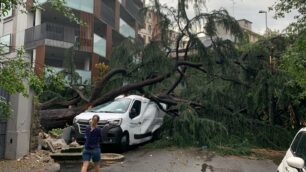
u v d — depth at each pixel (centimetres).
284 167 638
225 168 1085
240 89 1673
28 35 3034
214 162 1164
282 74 1527
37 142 1221
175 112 1605
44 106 1620
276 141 1599
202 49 1545
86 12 3198
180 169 1048
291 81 1427
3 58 709
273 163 1214
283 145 1600
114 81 1666
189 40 1541
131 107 1380
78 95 1691
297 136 700
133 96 1463
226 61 1575
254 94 1606
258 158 1288
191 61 1602
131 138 1333
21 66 709
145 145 1455
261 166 1148
